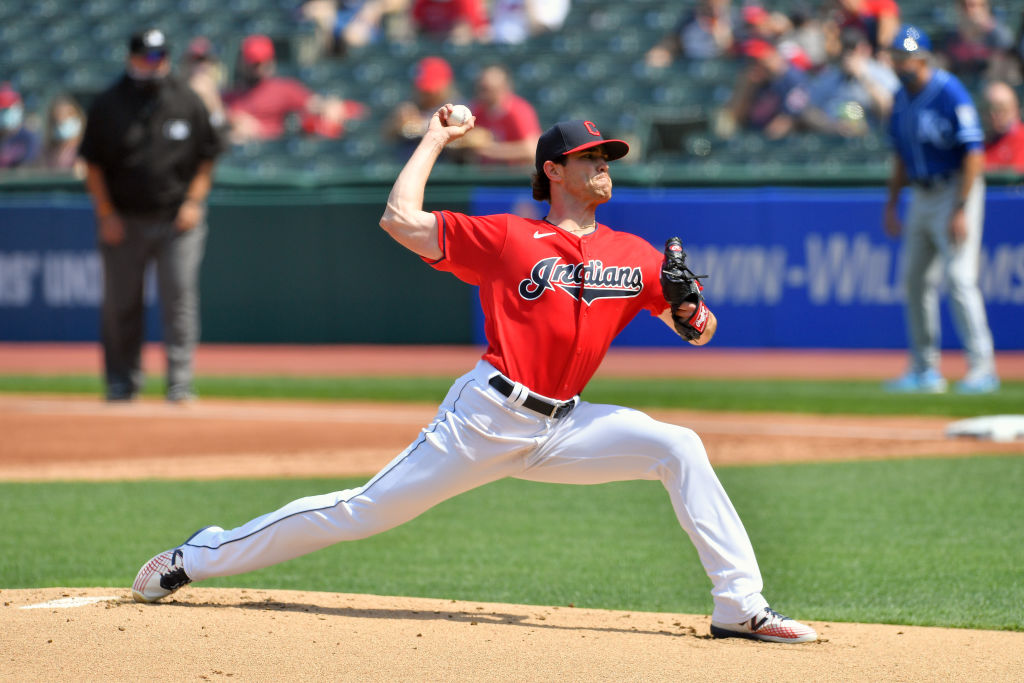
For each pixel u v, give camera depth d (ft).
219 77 204.13
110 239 113.39
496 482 87.15
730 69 187.32
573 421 44.19
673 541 66.69
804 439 98.37
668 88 185.68
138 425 107.76
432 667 39.42
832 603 52.03
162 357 162.81
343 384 133.08
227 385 133.28
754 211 151.64
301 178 166.40
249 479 83.51
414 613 47.78
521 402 42.80
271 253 164.14
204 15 225.15
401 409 116.78
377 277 160.56
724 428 103.96
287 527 45.47
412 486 43.93
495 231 42.86
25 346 170.91
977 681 38.45
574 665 39.78
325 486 80.33
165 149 111.14
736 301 153.28
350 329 161.89
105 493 78.89
